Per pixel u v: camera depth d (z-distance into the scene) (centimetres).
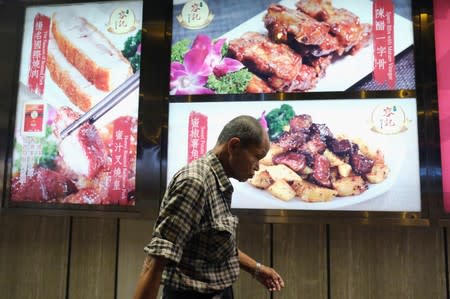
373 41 186
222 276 109
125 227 200
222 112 194
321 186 183
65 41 211
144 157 195
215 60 197
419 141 178
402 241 181
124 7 209
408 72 182
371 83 185
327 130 186
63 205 199
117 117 202
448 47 181
